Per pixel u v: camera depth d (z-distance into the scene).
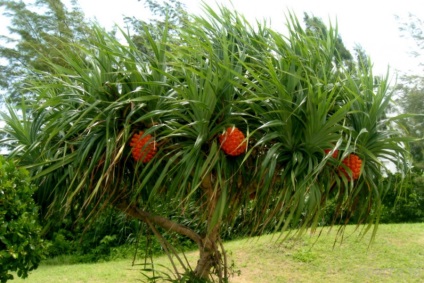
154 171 3.58
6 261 3.06
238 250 8.33
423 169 11.70
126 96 3.46
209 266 4.29
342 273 7.25
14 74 11.30
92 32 3.51
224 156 3.38
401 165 3.59
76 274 8.12
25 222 3.13
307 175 3.09
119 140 3.46
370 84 3.60
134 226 9.88
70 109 3.59
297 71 3.35
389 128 3.81
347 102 3.37
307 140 3.31
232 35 3.61
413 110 13.56
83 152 3.40
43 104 3.47
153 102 3.46
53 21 11.24
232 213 3.62
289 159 3.39
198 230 4.97
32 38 12.02
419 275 6.99
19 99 6.34
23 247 3.10
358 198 3.85
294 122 3.31
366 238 8.33
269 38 3.75
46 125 3.61
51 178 3.72
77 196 3.82
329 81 3.59
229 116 3.40
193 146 3.33
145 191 3.81
